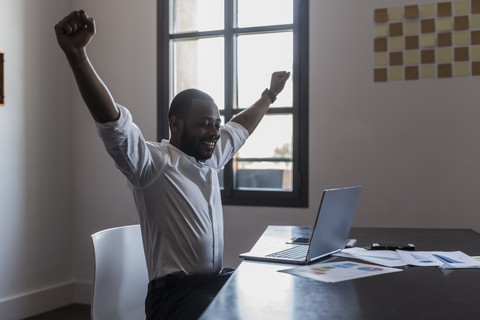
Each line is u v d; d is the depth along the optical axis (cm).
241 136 221
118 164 153
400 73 301
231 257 337
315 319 96
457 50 292
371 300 109
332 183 315
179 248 167
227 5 340
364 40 307
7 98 316
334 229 160
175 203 167
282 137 335
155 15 352
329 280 127
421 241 194
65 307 353
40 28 342
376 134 306
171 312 152
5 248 314
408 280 127
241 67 346
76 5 370
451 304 106
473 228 290
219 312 101
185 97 178
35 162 338
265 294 115
